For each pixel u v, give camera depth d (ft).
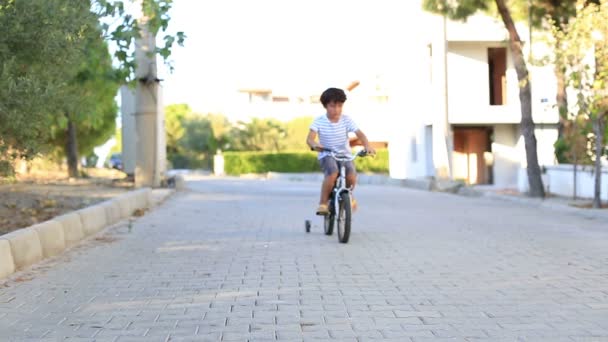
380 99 137.08
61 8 23.93
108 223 36.24
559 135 64.28
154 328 15.65
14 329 15.66
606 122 46.32
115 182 68.44
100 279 21.72
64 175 87.04
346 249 27.61
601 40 43.11
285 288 19.95
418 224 37.45
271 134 182.91
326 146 30.07
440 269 22.98
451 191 72.28
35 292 19.79
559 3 57.93
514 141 90.17
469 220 40.06
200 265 24.16
